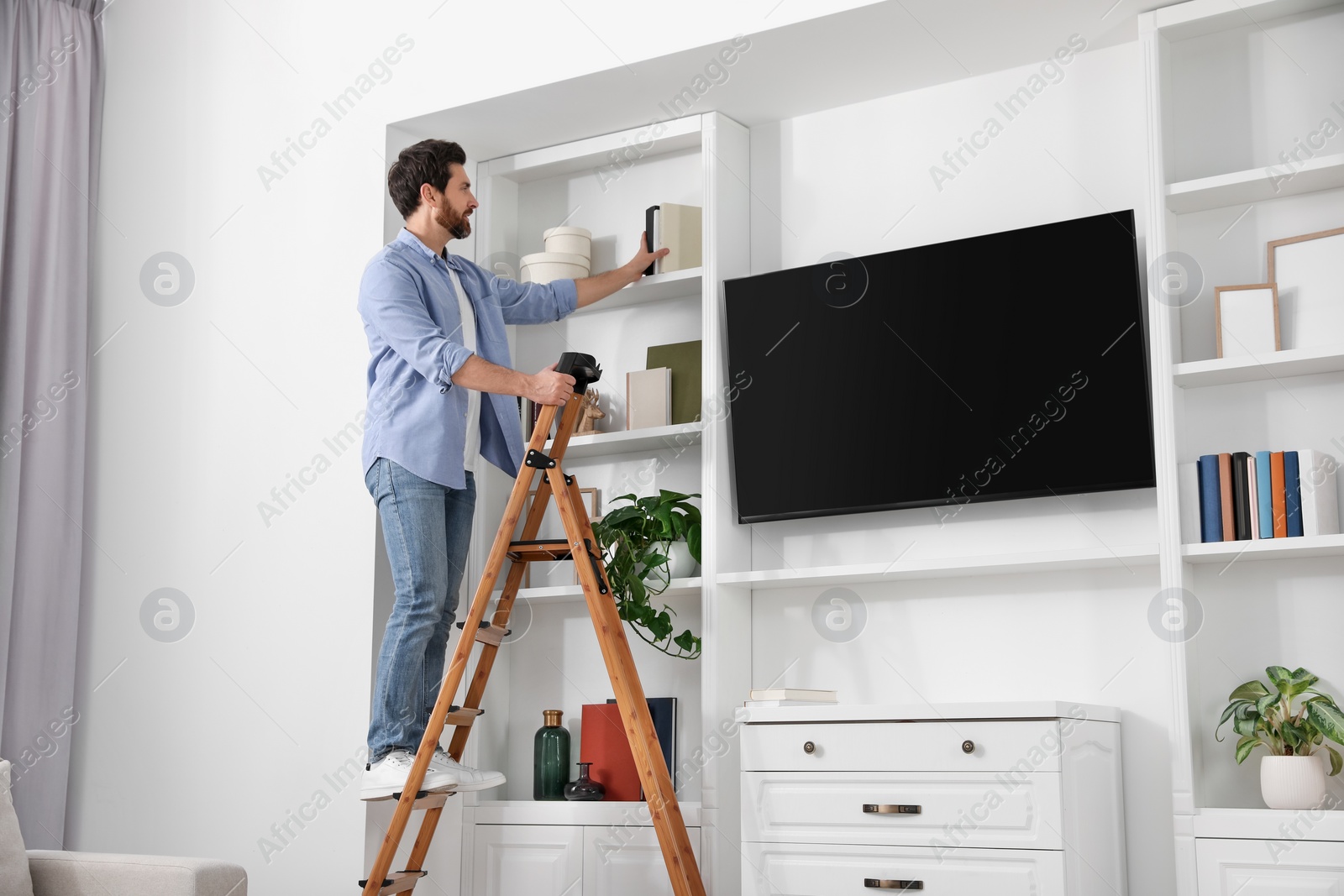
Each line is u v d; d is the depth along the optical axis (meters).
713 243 3.50
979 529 3.21
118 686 3.89
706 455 3.42
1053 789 2.58
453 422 3.09
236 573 3.75
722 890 3.19
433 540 3.04
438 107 3.65
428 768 2.89
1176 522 2.78
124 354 4.11
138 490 3.99
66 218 4.14
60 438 4.02
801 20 3.12
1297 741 2.57
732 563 3.43
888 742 2.79
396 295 3.03
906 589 3.29
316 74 3.90
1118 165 3.14
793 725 2.92
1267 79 2.97
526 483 2.94
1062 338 3.06
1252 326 2.82
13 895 2.40
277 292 3.85
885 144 3.48
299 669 3.58
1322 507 2.67
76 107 4.22
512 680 3.81
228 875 2.47
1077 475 3.01
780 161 3.64
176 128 4.15
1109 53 3.20
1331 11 2.91
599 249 3.88
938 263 3.24
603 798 3.41
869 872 2.77
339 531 3.60
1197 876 2.60
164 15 4.25
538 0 3.53
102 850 3.80
